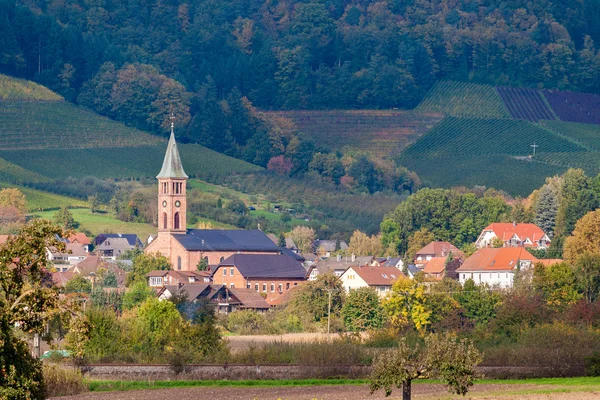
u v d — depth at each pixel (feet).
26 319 428.56
